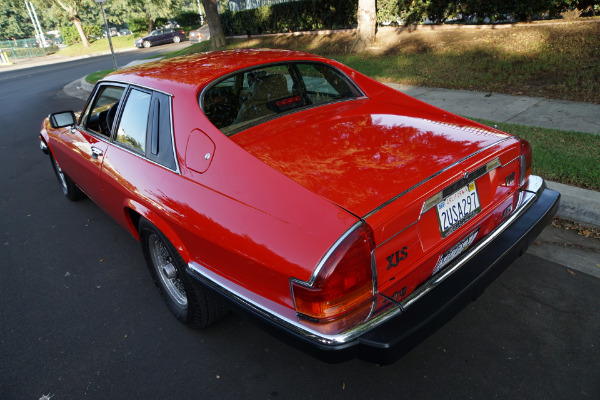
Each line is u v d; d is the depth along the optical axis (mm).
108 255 3762
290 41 15422
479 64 8273
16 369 2545
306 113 2730
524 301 2719
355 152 2170
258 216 1899
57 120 3553
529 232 2301
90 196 3836
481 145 2258
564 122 5250
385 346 1676
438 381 2221
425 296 1887
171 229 2350
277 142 2289
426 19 12773
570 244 3248
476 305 2723
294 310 1806
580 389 2105
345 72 3203
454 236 2055
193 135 2340
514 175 2471
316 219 1744
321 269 1642
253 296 1979
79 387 2383
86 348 2676
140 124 2725
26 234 4258
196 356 2543
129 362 2535
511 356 2332
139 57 23719
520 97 6457
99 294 3221
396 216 1756
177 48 28641
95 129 3629
